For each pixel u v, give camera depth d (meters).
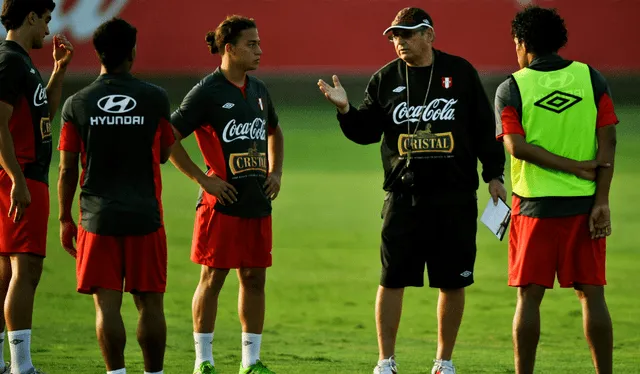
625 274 33.59
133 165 17.88
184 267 34.19
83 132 17.78
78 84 81.81
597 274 17.66
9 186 19.05
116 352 17.61
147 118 17.89
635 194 49.12
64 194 18.23
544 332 26.02
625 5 87.00
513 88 17.92
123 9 85.81
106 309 17.67
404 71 20.19
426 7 88.50
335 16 88.50
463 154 19.94
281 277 33.47
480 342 25.11
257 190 19.98
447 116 19.84
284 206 47.12
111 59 17.91
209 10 87.00
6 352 23.05
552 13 18.19
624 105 82.69
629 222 42.69
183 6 86.81
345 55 88.38
